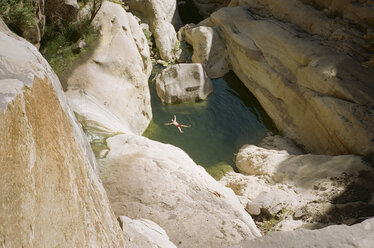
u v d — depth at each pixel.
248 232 7.13
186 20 20.73
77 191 2.28
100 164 8.12
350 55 13.67
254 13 17.36
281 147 13.15
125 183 7.64
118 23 13.43
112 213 3.43
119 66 12.59
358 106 11.97
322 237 4.21
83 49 12.37
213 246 6.61
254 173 11.92
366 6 14.09
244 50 15.83
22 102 1.77
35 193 1.62
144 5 16.59
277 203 9.84
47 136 1.98
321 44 14.35
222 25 17.16
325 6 15.23
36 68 2.18
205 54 16.64
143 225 5.38
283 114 14.32
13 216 1.37
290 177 11.16
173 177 7.96
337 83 12.55
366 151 11.26
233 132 13.98
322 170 11.05
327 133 12.70
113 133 9.57
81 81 11.56
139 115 12.96
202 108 14.80
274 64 14.78
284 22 16.08
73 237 1.95
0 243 1.22
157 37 16.80
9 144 1.51
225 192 8.84
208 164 12.49
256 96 15.52
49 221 1.70
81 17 12.90
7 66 1.96
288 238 4.39
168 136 13.39
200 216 7.20
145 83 13.45
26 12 9.73
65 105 2.94
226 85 16.27
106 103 11.54
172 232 6.73
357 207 9.62
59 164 2.04
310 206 9.80
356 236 4.12
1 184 1.35
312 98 13.08
